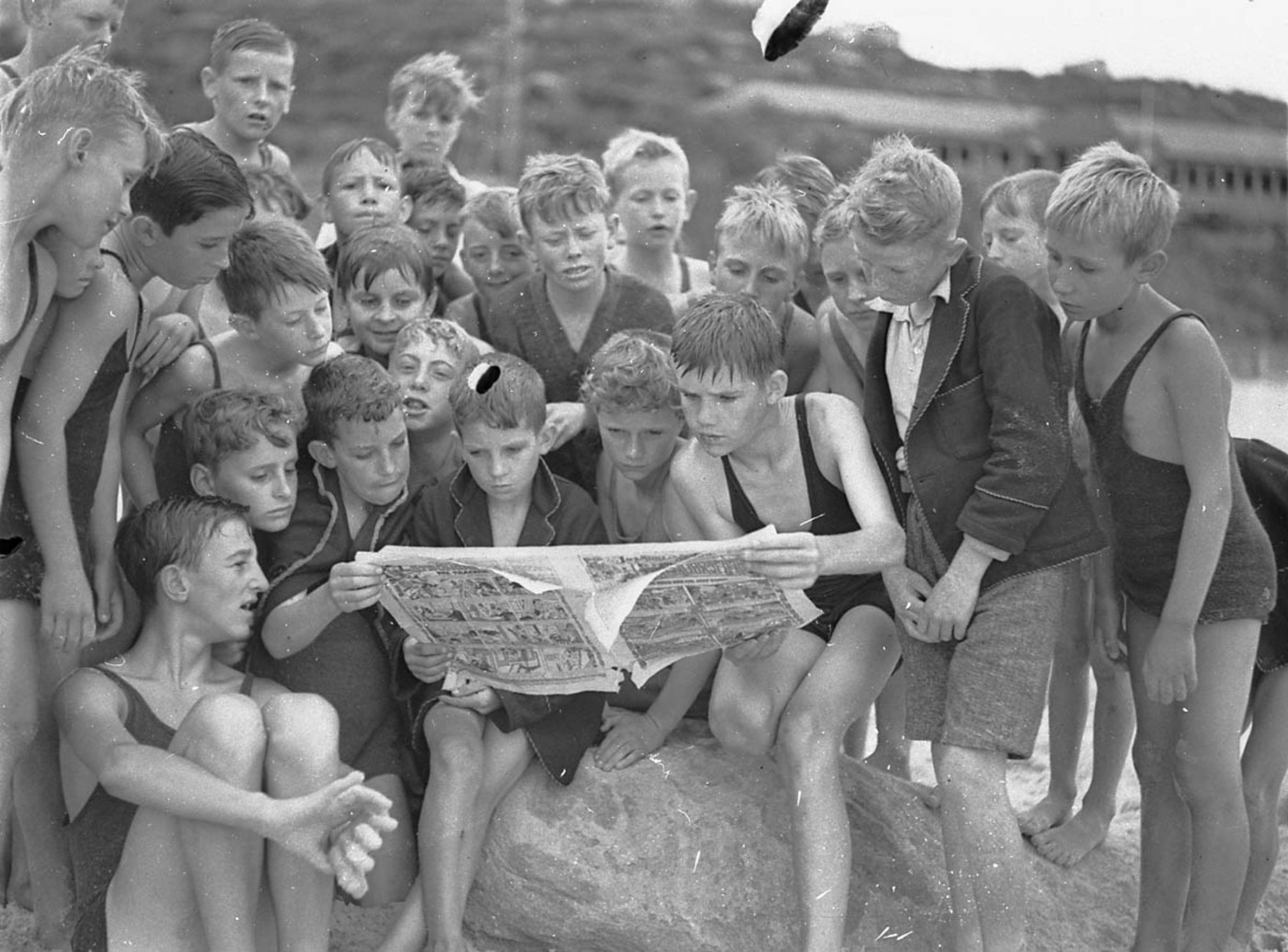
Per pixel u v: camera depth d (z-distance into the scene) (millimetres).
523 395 3248
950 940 3271
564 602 3072
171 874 2990
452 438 3641
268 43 4738
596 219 3992
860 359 3688
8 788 3172
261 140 4934
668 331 4055
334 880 3082
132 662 3189
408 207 4699
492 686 3275
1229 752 3299
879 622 3346
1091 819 3682
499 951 3301
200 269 3371
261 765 3023
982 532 3092
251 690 3227
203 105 7574
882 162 3197
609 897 3229
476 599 3119
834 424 3275
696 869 3266
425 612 3174
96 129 3020
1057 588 3166
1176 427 3207
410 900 3236
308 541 3336
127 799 2980
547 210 3959
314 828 2926
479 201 4527
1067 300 3162
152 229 3338
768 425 3283
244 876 2988
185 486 3482
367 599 3135
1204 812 3324
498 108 9523
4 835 3285
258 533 3379
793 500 3301
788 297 3908
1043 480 3086
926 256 3131
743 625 3098
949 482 3172
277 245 3461
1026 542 3119
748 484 3309
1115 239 3078
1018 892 3094
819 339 3793
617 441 3398
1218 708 3281
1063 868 3613
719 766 3410
